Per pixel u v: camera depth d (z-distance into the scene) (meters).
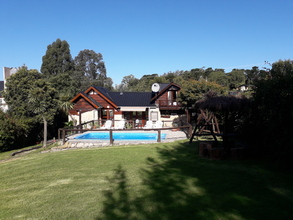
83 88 67.00
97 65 86.25
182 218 5.57
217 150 10.82
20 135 27.42
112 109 35.16
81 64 82.81
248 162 10.05
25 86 34.81
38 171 11.45
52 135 38.25
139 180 8.78
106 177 9.59
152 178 8.88
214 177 8.36
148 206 6.37
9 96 34.75
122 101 36.94
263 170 8.77
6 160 16.23
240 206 5.98
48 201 7.35
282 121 8.50
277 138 8.84
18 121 27.38
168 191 7.35
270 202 6.11
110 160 12.61
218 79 65.06
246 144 11.80
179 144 15.83
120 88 80.56
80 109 33.41
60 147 17.97
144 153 13.78
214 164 10.10
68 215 6.22
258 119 11.05
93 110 34.00
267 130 9.61
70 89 49.28
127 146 16.72
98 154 14.38
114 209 6.37
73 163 12.48
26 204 7.26
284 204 5.96
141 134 23.34
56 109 35.81
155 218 5.67
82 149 16.86
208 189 7.27
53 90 36.25
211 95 13.24
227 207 5.97
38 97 33.28
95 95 35.47
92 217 6.00
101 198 7.25
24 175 10.94
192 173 9.07
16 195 8.21
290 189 6.87
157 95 34.31
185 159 11.52
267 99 9.45
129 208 6.35
